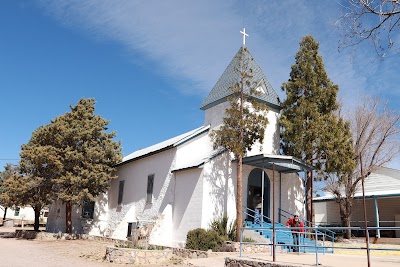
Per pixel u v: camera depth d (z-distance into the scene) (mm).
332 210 37250
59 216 31922
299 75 26922
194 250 18234
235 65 26938
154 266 15102
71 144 27672
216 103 26688
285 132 25828
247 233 20812
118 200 30828
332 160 23938
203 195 21516
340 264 11375
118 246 17891
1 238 27281
